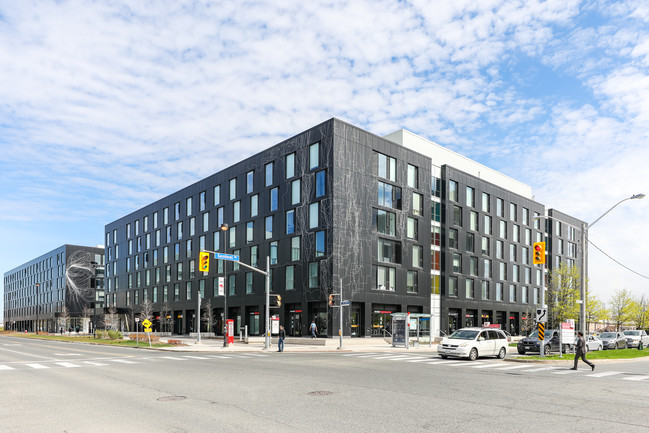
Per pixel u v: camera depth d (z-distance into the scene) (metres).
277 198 53.09
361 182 48.47
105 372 19.52
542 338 27.64
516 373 19.86
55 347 41.28
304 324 47.75
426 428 9.38
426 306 53.47
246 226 57.69
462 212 61.12
